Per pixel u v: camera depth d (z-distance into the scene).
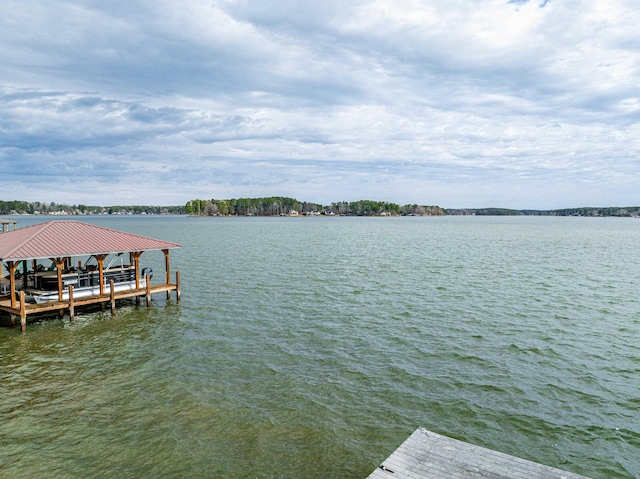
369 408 15.73
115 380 17.94
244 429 14.27
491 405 16.03
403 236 102.38
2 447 13.24
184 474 12.07
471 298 32.28
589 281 39.69
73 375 18.41
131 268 31.53
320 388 17.25
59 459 12.71
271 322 25.92
